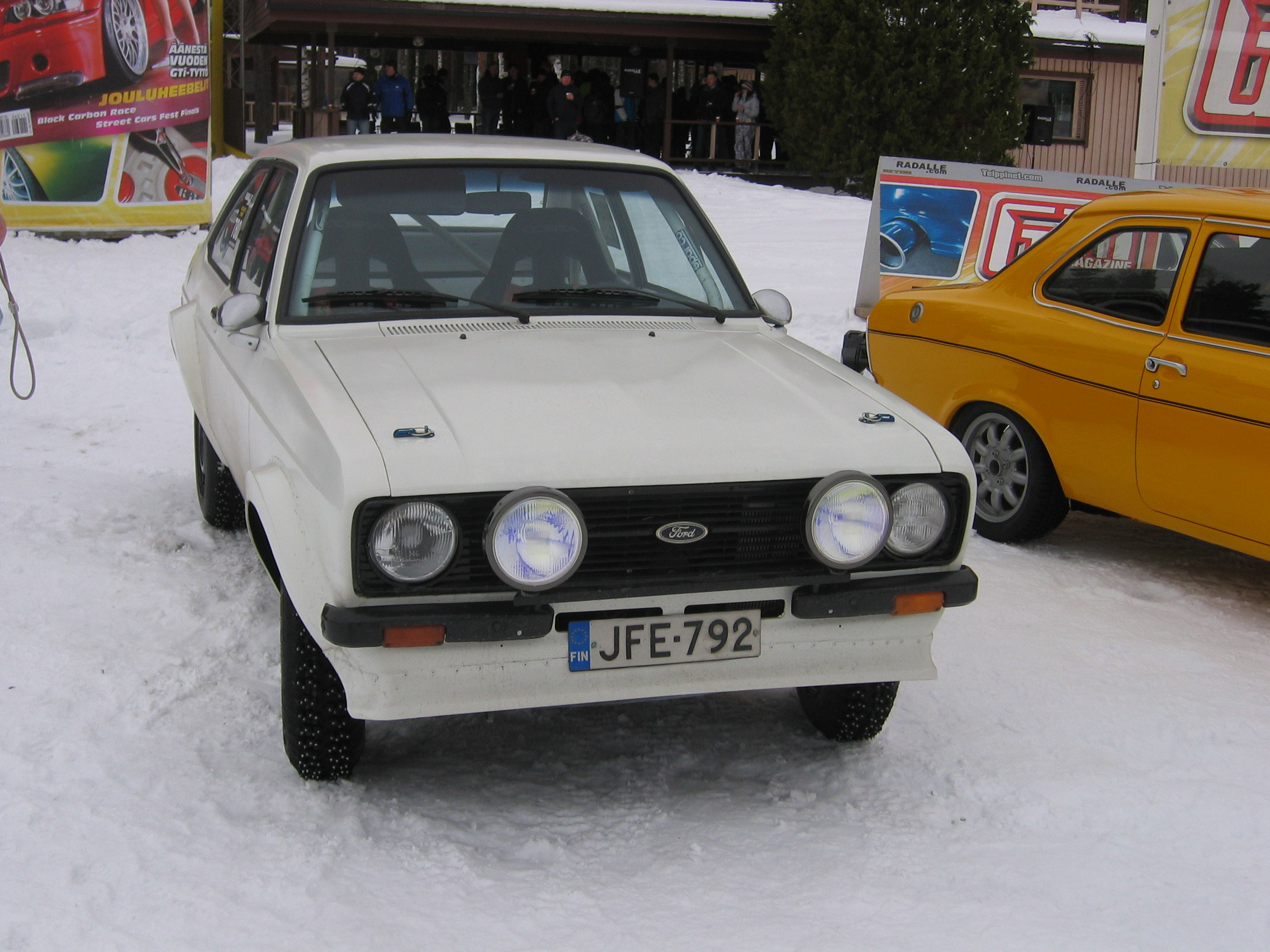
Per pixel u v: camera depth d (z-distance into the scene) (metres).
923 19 20.94
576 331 3.85
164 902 2.76
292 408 3.23
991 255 9.31
